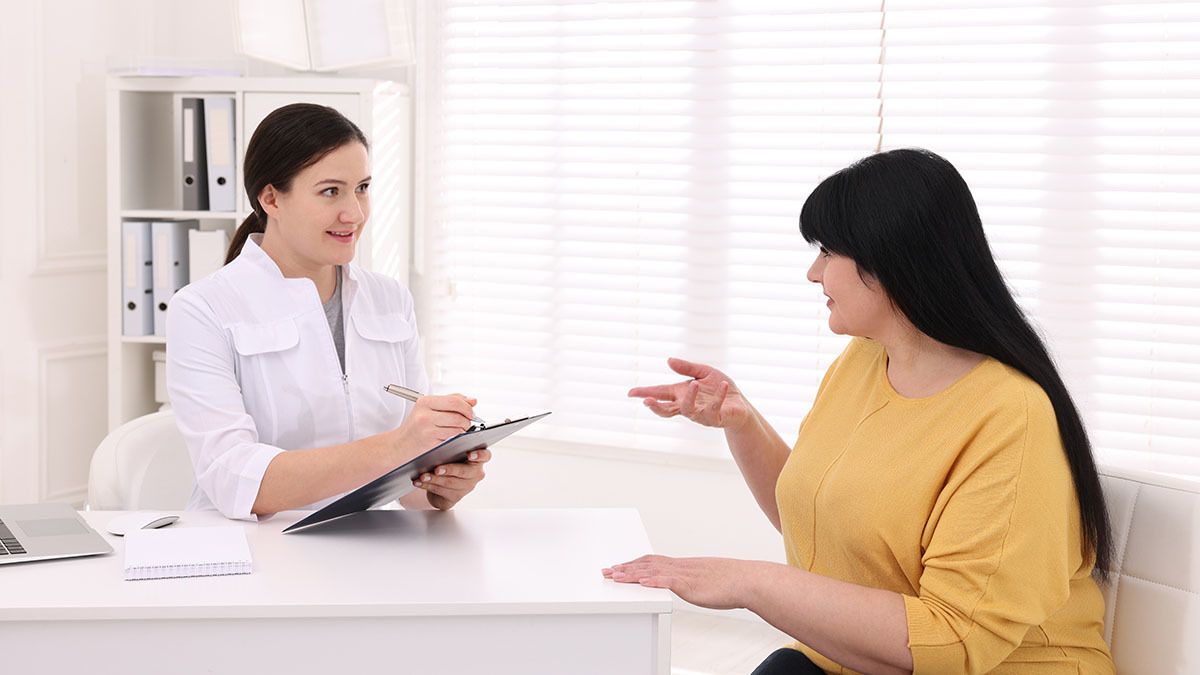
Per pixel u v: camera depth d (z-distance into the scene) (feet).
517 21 12.29
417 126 12.66
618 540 6.07
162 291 12.35
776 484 6.40
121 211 12.29
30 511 6.30
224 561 5.40
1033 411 5.23
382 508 7.46
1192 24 10.09
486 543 5.98
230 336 6.80
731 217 11.75
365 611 5.03
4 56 11.88
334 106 11.59
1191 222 10.23
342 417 7.14
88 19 12.80
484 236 12.67
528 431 12.59
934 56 10.86
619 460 12.37
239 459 6.31
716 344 11.88
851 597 5.23
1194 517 5.37
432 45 12.60
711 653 11.02
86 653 5.05
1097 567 5.61
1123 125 10.35
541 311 12.50
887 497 5.49
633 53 11.93
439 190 12.76
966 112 10.73
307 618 5.06
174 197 13.12
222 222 12.60
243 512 6.27
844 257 5.64
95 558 5.61
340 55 11.85
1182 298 10.28
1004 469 5.16
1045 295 10.64
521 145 12.41
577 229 12.31
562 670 5.20
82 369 13.12
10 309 12.16
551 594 5.20
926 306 5.41
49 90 12.42
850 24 11.07
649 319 12.07
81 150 12.88
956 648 5.06
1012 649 5.17
